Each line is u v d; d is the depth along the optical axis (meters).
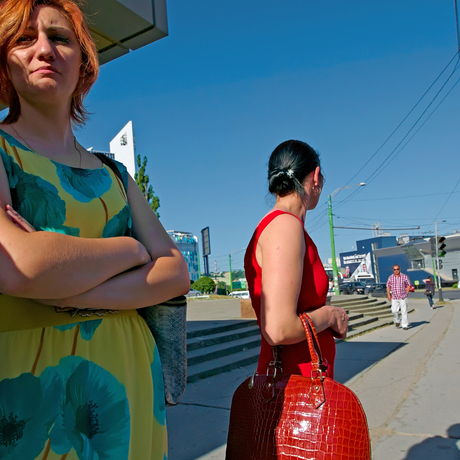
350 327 10.42
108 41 4.65
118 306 1.00
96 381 0.99
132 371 1.07
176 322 1.21
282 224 1.45
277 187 1.62
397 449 3.17
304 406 1.29
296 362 1.42
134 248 1.04
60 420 0.92
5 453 0.84
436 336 8.91
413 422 3.72
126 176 1.30
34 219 0.98
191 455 3.10
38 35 1.06
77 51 1.14
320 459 1.23
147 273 1.07
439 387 4.78
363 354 7.07
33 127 1.10
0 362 0.88
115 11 4.10
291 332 1.33
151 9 4.38
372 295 35.16
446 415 3.86
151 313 1.22
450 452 3.08
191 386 4.97
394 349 7.49
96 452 0.96
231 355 6.46
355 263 77.50
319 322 1.41
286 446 1.27
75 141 1.23
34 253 0.83
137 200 1.30
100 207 1.10
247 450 1.34
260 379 1.41
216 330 7.34
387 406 4.21
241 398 1.44
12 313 0.91
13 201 0.98
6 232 0.85
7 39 1.05
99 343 1.02
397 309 10.85
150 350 1.15
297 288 1.38
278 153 1.66
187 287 1.19
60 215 1.01
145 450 1.06
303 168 1.61
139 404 1.08
